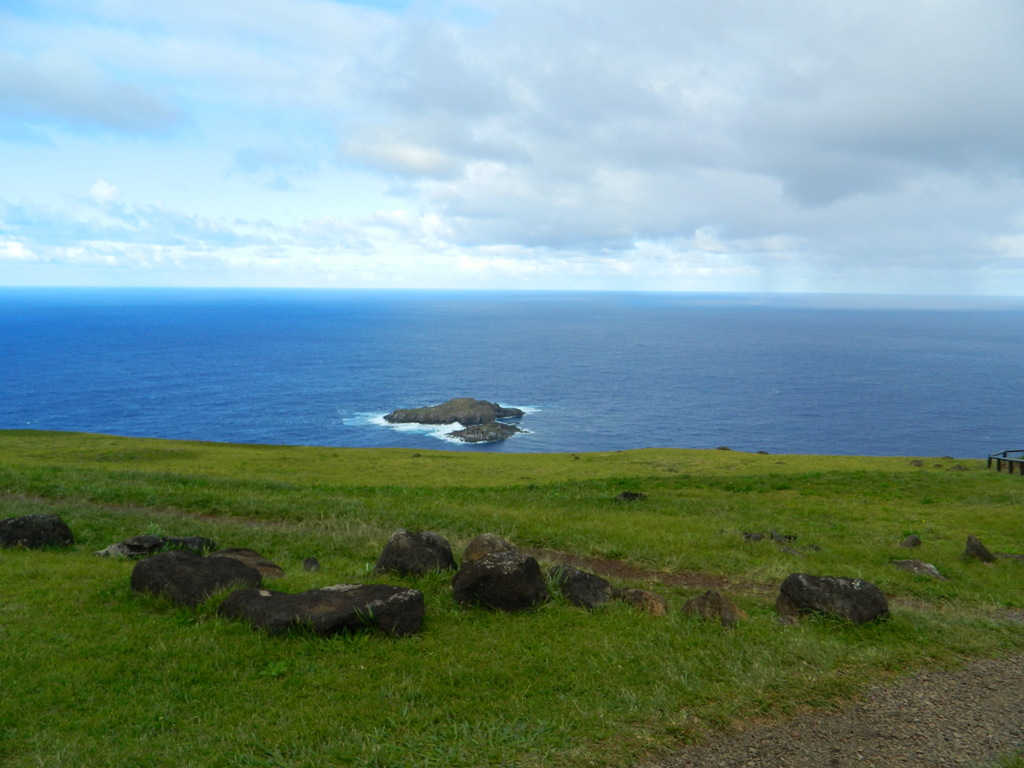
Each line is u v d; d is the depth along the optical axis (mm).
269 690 9477
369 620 11461
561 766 7773
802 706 9445
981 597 15938
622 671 10500
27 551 17031
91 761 7562
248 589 12406
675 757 8047
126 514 21922
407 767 7652
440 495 30234
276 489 29438
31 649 10516
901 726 8938
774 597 15461
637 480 36750
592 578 14484
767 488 33844
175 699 9156
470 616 12883
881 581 16844
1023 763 7855
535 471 51906
